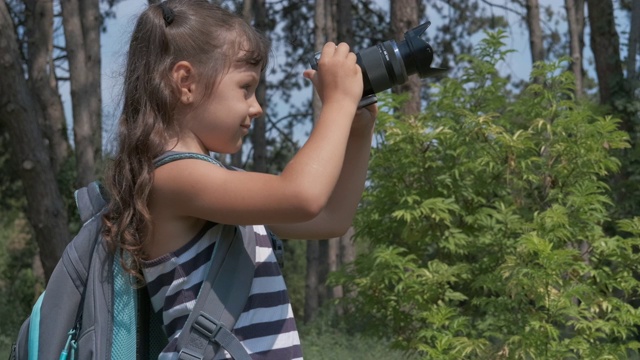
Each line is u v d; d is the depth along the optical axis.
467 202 6.30
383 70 1.89
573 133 6.07
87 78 14.96
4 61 12.04
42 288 20.27
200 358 1.68
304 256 37.69
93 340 1.72
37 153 12.44
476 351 5.86
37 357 1.78
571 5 20.47
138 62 1.80
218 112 1.77
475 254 6.42
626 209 13.84
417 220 6.12
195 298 1.72
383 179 6.27
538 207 6.27
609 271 6.16
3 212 26.30
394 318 6.37
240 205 1.67
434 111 6.46
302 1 27.52
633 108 15.27
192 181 1.69
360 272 6.47
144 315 1.80
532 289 5.61
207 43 1.77
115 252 1.76
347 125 1.74
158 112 1.76
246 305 1.76
